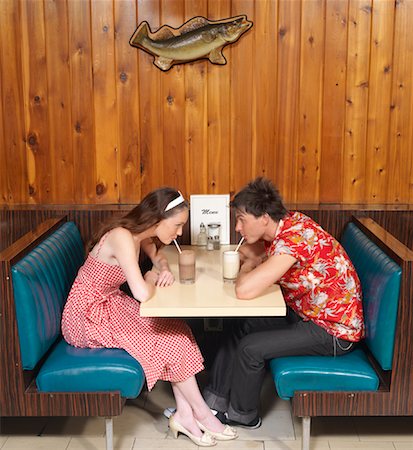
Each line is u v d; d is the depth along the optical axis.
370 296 2.76
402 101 3.48
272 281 2.57
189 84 3.49
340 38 3.43
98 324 2.78
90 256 2.83
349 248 3.22
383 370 2.73
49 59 3.46
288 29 3.43
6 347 2.64
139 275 2.61
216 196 3.38
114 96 3.50
